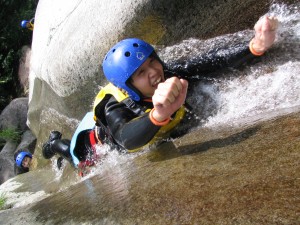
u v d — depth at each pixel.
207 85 2.49
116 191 1.68
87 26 3.27
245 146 1.50
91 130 3.09
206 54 2.45
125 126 2.12
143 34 2.89
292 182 1.07
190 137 2.09
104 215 1.44
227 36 2.60
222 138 1.75
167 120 1.93
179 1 2.60
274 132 1.48
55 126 4.90
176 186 1.40
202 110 2.46
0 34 9.64
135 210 1.35
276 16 2.32
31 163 5.71
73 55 3.44
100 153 2.94
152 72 2.24
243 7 2.42
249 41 2.39
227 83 2.40
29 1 9.64
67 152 3.61
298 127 1.41
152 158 2.04
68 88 3.83
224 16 2.53
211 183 1.29
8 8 9.70
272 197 1.05
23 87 9.03
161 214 1.24
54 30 4.10
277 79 2.14
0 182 7.04
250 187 1.15
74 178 3.43
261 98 2.14
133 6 2.76
